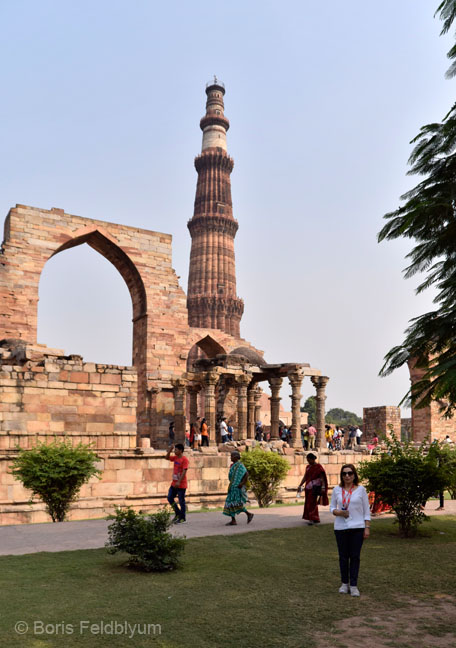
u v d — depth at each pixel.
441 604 6.99
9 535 11.64
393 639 5.82
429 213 8.63
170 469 20.17
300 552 9.94
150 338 33.78
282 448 25.09
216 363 29.91
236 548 10.14
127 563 8.86
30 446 18.41
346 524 7.52
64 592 7.16
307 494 13.58
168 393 33.53
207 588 7.50
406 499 12.02
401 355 9.71
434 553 10.11
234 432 38.00
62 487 15.59
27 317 29.42
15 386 18.53
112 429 20.03
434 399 8.49
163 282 34.88
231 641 5.66
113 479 19.05
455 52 8.89
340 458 25.30
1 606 6.51
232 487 13.42
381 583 7.93
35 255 30.30
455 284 9.09
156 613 6.43
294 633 5.92
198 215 86.88
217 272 84.62
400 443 13.65
